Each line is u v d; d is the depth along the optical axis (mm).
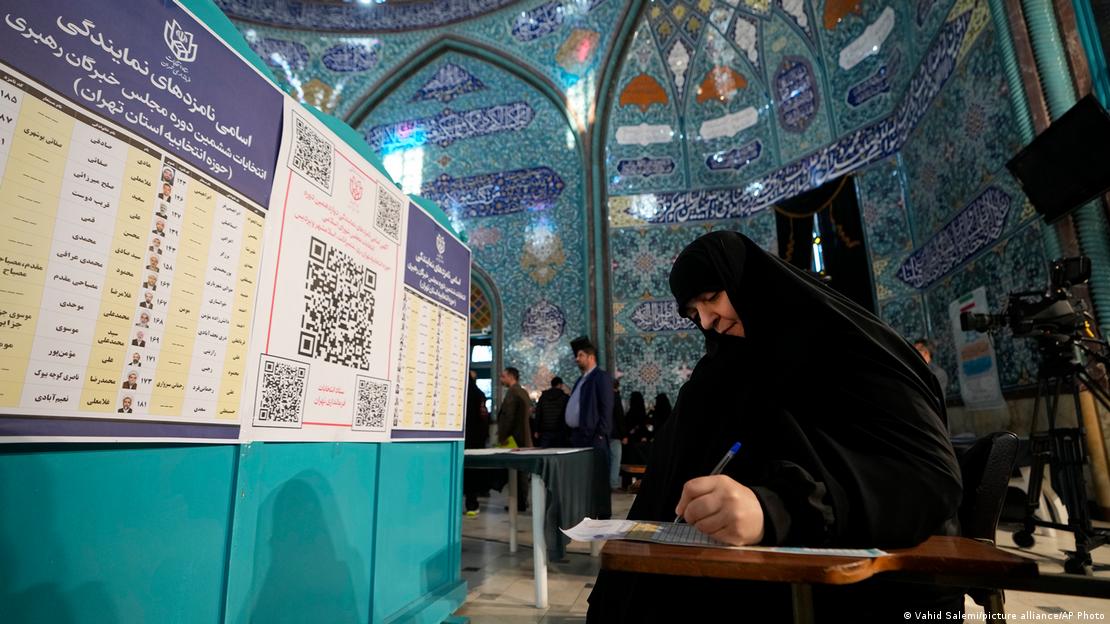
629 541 730
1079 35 3834
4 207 732
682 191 8516
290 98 1340
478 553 3346
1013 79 4027
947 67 5184
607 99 8789
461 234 2406
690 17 8438
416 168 9453
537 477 2424
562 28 8984
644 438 7176
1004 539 3344
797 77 7703
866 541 690
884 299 6418
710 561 624
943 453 780
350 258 1558
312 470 1386
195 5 1067
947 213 5375
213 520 1082
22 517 760
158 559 963
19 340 744
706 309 1107
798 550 667
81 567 835
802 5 7480
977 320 2988
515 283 8680
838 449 780
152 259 954
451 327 2240
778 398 945
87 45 853
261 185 1229
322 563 1408
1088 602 2197
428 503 2010
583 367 4445
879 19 6613
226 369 1111
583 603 2354
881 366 872
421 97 9695
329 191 1472
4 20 739
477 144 9328
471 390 5789
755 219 8125
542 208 8844
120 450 903
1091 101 3203
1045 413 3947
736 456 977
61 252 804
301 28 9531
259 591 1192
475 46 9383
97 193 859
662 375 7973
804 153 7598
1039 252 3949
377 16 9594
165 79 994
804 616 684
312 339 1384
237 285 1147
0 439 716
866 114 6855
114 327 881
